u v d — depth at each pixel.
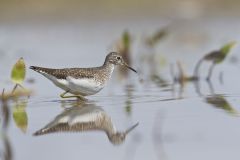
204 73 18.77
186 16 30.86
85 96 15.40
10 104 14.45
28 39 26.27
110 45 24.02
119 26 29.19
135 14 31.09
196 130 11.52
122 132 11.62
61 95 14.82
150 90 16.09
